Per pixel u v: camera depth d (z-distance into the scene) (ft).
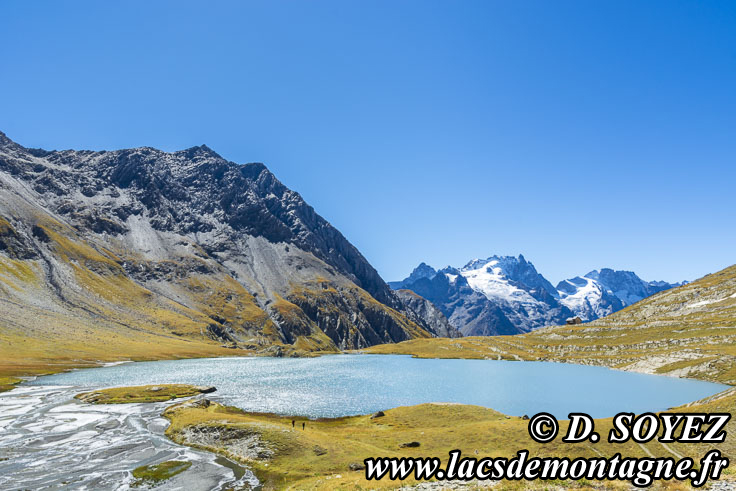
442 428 232.73
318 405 355.15
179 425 241.35
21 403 329.72
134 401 336.70
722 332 634.02
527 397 398.01
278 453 194.49
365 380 519.60
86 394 358.23
